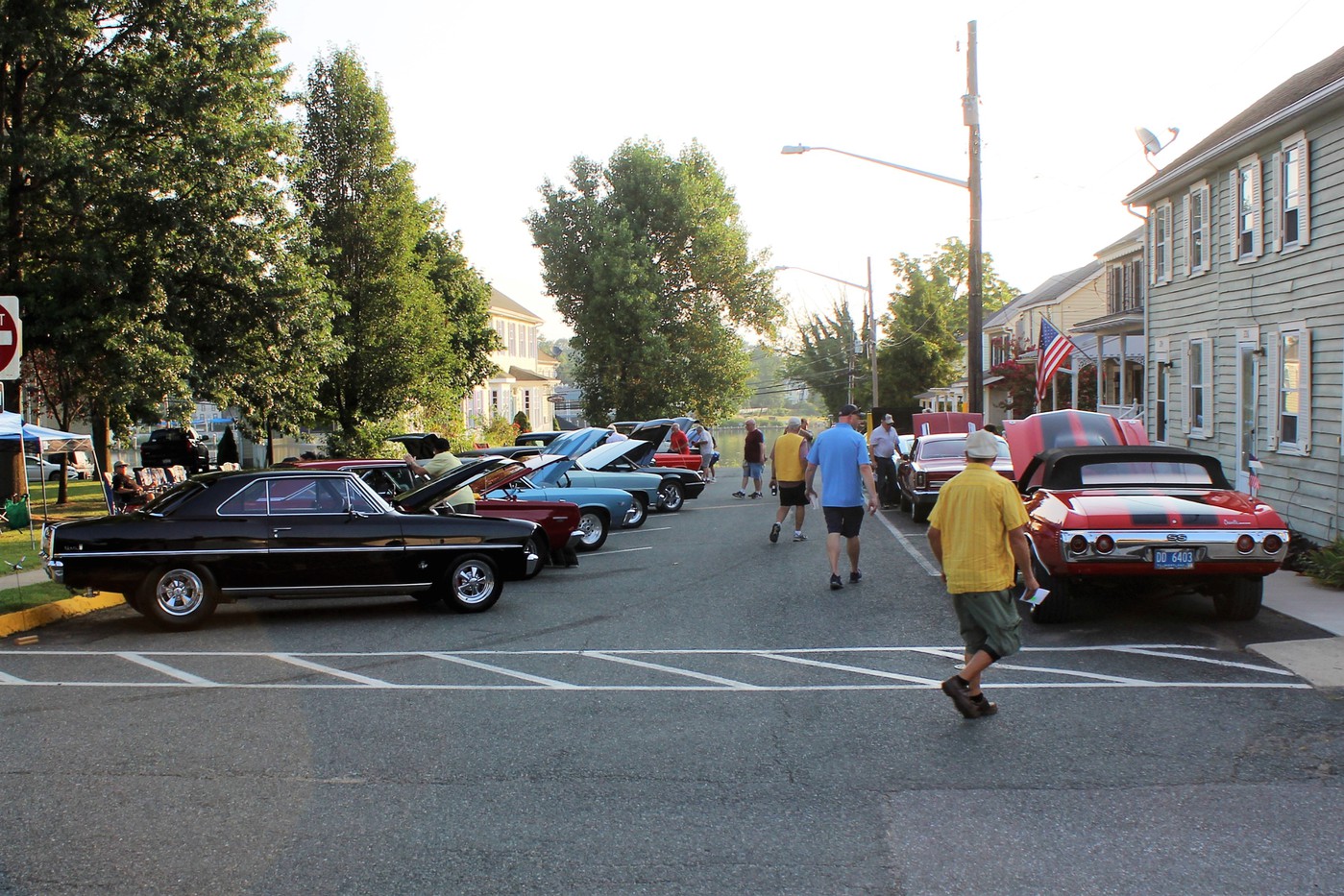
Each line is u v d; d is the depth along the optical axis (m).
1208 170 19.31
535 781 5.48
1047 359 21.88
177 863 4.43
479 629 9.86
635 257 46.91
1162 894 4.03
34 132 18.61
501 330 59.12
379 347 30.75
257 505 10.23
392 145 31.08
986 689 7.19
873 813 4.94
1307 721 6.28
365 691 7.44
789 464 15.75
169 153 18.77
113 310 18.31
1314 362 15.21
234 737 6.33
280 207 20.59
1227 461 18.83
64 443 17.81
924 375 60.81
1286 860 4.33
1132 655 8.09
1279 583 11.26
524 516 13.79
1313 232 15.22
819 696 7.13
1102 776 5.40
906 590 11.49
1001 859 4.39
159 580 9.86
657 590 11.96
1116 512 8.76
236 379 21.08
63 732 6.44
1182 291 21.27
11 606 10.28
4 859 4.49
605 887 4.16
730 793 5.25
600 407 49.22
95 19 18.84
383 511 10.57
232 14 19.81
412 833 4.77
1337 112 14.49
